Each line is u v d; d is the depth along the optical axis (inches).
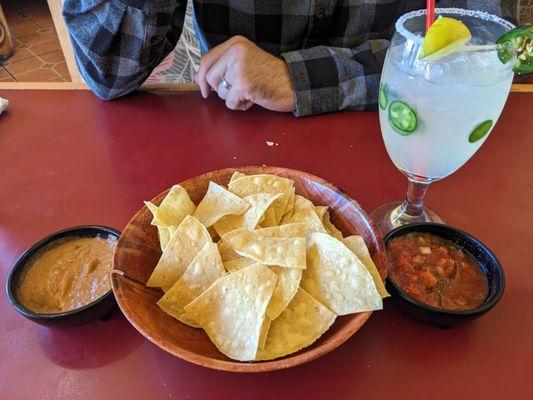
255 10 45.5
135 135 36.3
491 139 35.9
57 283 22.9
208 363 17.8
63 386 20.4
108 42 36.4
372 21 48.8
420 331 22.7
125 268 21.6
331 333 20.6
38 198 30.3
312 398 20.3
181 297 21.7
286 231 23.7
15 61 113.7
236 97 38.0
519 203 30.3
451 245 24.8
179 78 66.1
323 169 33.3
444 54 20.0
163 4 35.9
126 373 21.0
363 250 22.7
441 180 32.2
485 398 20.2
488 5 43.4
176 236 22.7
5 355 21.5
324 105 38.6
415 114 22.5
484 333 22.6
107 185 31.5
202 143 35.7
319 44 49.6
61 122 37.5
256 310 20.3
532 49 21.2
